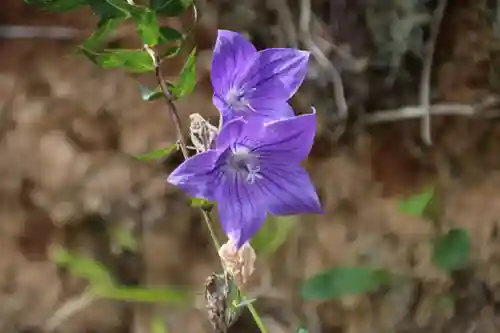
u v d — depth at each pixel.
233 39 0.45
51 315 0.63
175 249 0.64
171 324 0.63
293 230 0.65
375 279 0.59
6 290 0.63
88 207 0.64
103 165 0.65
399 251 0.65
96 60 0.48
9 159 0.64
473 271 0.65
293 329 0.63
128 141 0.65
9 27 0.65
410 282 0.64
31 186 0.64
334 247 0.65
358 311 0.64
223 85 0.45
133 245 0.64
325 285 0.57
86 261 0.59
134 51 0.48
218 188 0.44
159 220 0.64
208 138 0.45
